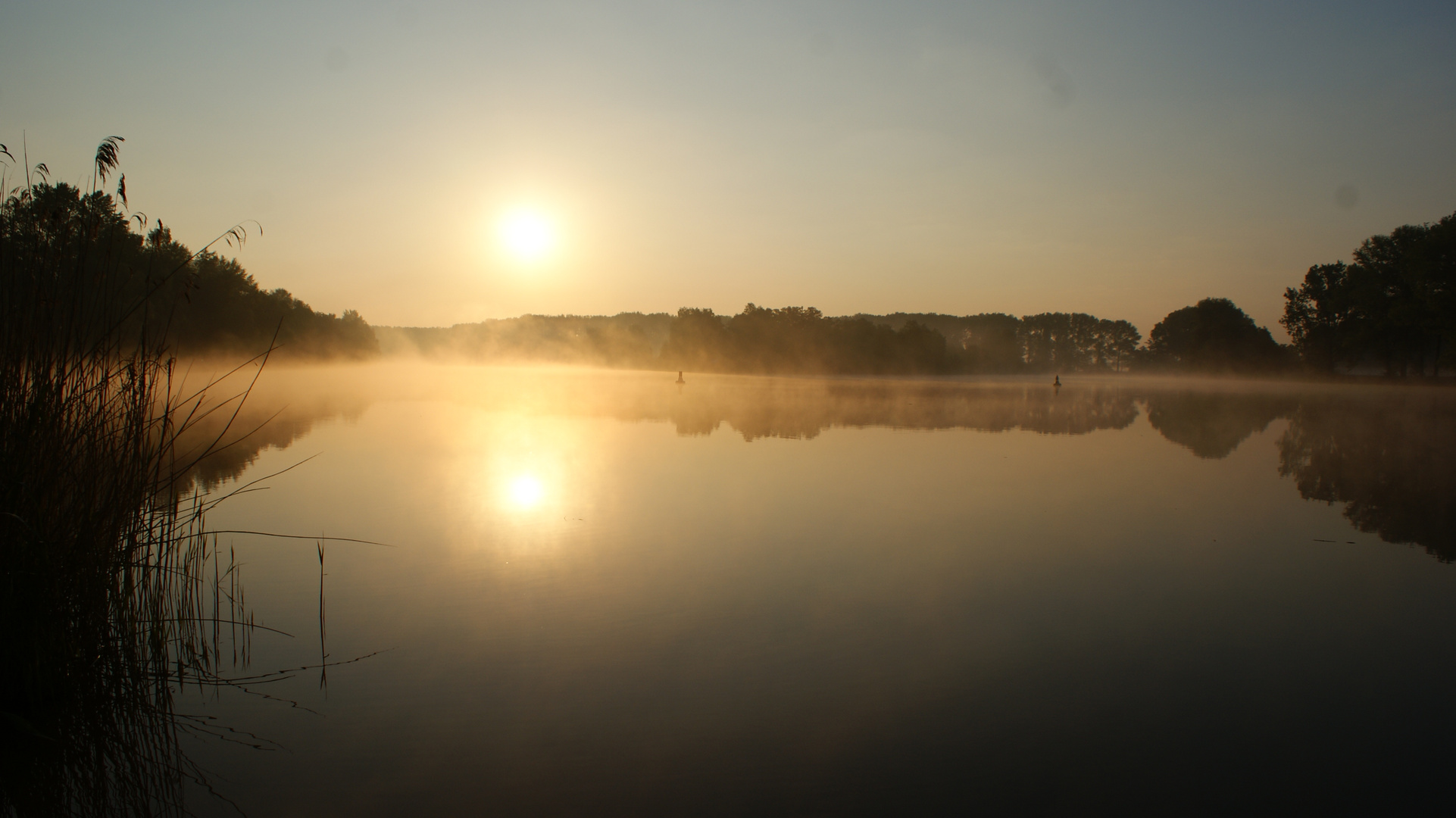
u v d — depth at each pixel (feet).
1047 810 12.98
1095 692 17.56
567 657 19.02
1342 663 19.24
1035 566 27.55
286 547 28.91
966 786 13.69
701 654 19.33
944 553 29.09
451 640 20.03
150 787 13.42
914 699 17.04
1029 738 15.44
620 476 45.85
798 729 15.70
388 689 17.19
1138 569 27.35
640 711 16.33
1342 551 30.14
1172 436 76.69
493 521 33.45
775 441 65.77
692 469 49.01
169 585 18.86
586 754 14.60
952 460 55.57
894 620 21.93
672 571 26.27
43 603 15.35
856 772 14.12
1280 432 82.69
